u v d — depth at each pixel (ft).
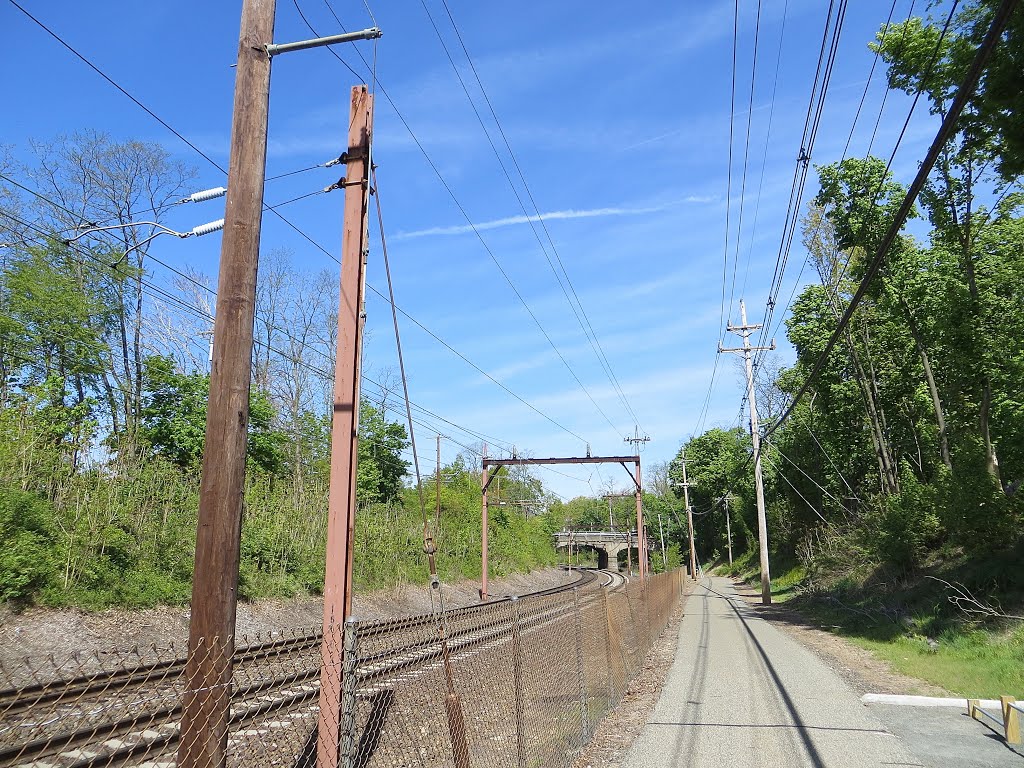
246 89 16.63
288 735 21.57
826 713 30.19
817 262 98.37
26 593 46.47
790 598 111.45
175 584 57.93
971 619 51.34
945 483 63.93
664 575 73.87
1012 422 66.03
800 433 134.00
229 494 14.26
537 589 156.35
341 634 15.78
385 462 138.92
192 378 88.02
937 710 30.76
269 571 73.15
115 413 85.81
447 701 18.11
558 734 23.90
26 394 58.49
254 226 15.93
